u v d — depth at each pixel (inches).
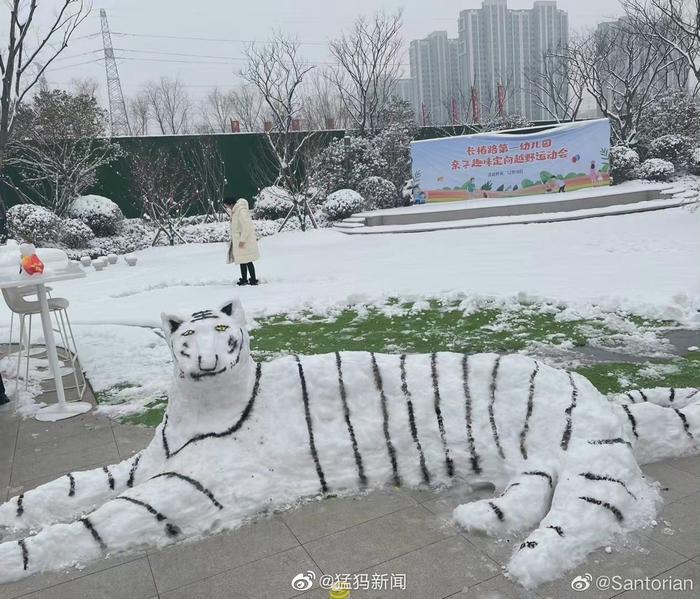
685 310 267.7
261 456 133.2
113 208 777.6
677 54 1125.7
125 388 227.1
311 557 114.8
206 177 881.5
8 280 190.4
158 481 126.0
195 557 117.0
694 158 884.0
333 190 851.4
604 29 1254.9
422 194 773.9
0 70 369.1
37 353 284.8
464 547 114.3
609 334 247.9
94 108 799.1
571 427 125.9
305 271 456.4
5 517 134.3
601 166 738.2
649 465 138.9
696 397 156.7
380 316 303.9
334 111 1301.7
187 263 567.2
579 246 477.4
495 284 349.1
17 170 791.7
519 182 748.6
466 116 1325.0
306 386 139.2
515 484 122.0
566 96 1311.5
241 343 137.2
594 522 110.9
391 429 135.6
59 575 115.0
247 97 1237.1
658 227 542.6
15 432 192.9
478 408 133.3
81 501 135.4
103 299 410.0
